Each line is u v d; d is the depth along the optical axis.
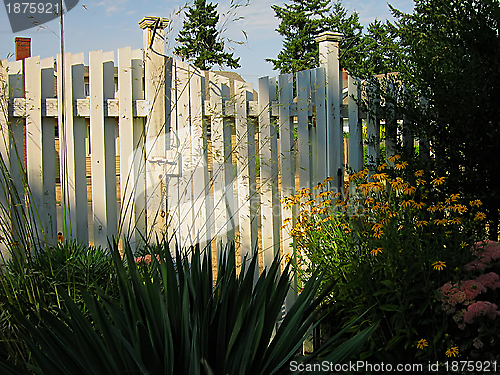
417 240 2.58
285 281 2.14
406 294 2.57
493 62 3.30
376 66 3.94
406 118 3.66
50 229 3.32
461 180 3.32
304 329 1.96
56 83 3.49
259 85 3.57
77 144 3.39
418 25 3.60
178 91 3.47
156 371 1.73
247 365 1.82
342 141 3.79
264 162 3.60
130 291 1.90
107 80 3.40
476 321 2.44
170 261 2.04
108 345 1.75
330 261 3.01
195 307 1.94
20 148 3.27
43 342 1.76
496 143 3.17
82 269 2.55
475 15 3.37
